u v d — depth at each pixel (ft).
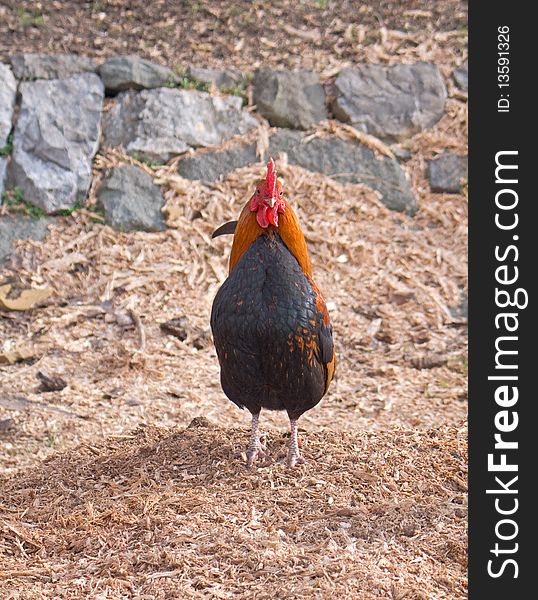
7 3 35.35
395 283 28.45
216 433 18.79
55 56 32.40
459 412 22.58
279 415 22.48
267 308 15.48
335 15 36.96
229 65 34.27
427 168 32.22
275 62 34.58
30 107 30.89
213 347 25.59
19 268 27.63
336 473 16.66
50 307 26.58
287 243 16.17
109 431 21.27
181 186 30.25
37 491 17.15
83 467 18.11
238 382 16.33
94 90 31.86
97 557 14.29
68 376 23.82
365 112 32.86
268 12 36.76
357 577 13.14
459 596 13.12
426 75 33.94
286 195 30.50
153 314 26.66
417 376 24.54
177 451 18.02
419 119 32.96
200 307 27.12
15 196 29.32
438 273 28.94
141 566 13.84
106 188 29.91
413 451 17.71
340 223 30.17
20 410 22.02
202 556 13.89
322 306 16.16
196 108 32.07
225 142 31.73
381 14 37.01
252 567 13.58
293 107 32.63
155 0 36.60
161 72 32.71
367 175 31.48
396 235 30.17
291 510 15.35
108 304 26.86
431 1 37.22
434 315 27.32
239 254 16.46
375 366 25.03
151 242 28.96
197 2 36.68
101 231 28.96
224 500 15.65
